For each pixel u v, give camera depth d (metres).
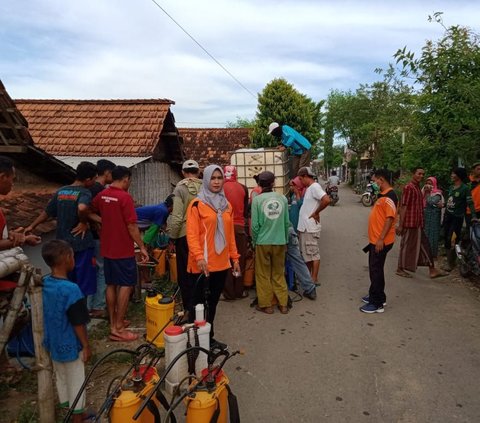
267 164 7.98
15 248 3.75
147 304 4.46
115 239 4.63
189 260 4.33
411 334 4.99
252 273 6.53
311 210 6.65
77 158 9.88
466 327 5.18
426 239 7.13
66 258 3.14
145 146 10.10
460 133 8.03
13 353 4.08
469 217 7.34
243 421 3.35
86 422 3.25
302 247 6.78
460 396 3.68
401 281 7.09
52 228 5.92
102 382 3.92
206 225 4.22
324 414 3.45
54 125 11.56
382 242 5.40
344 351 4.56
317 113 31.83
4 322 3.18
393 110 26.31
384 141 24.09
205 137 21.84
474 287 6.71
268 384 3.90
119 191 4.66
